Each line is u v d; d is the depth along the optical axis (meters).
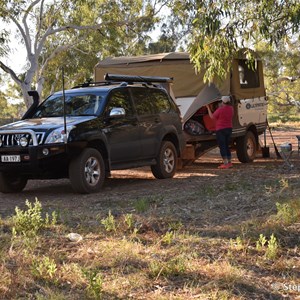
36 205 11.21
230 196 13.08
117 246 9.82
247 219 11.12
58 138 14.10
